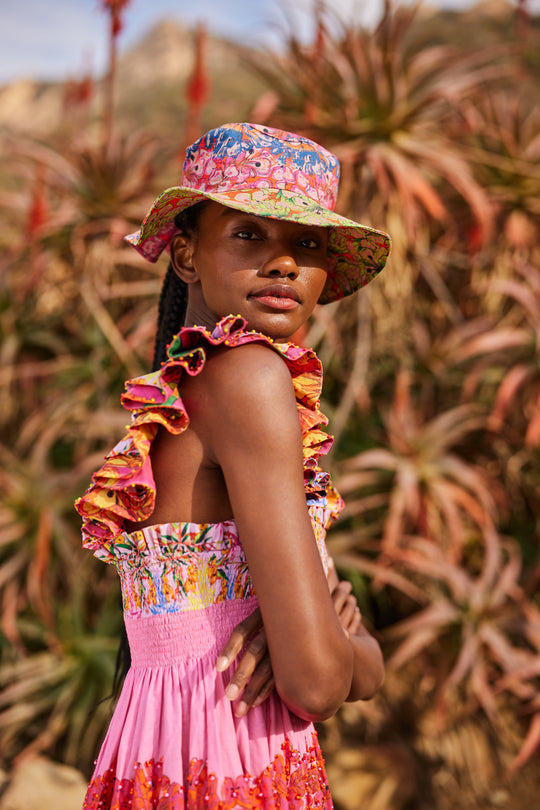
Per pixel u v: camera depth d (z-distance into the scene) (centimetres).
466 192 338
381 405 363
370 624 339
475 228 352
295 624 78
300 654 78
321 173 96
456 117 375
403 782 327
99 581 362
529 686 317
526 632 316
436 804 330
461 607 319
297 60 359
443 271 375
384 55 345
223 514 89
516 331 342
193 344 88
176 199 93
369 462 321
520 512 367
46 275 386
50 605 342
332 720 347
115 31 311
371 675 103
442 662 327
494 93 390
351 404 327
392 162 333
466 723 340
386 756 331
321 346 350
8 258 384
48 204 388
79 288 372
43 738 324
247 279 91
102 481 90
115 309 384
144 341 364
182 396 88
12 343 373
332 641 79
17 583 341
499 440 363
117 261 363
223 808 81
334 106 359
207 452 86
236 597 89
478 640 314
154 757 85
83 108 415
